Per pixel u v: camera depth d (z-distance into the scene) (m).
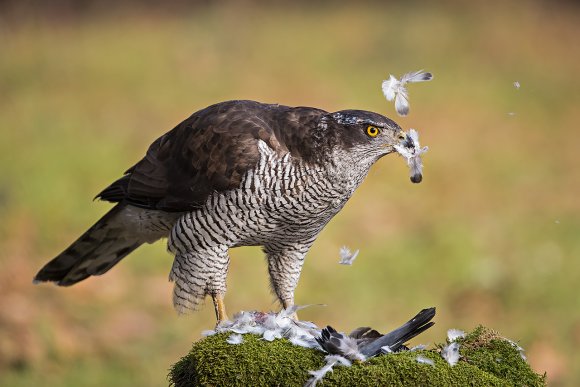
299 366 5.09
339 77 25.72
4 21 31.89
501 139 20.50
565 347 11.13
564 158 19.16
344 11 34.59
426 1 34.59
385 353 5.24
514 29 31.20
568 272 13.11
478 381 5.05
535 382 5.31
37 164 17.59
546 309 12.11
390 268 13.40
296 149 6.73
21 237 14.04
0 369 10.50
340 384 4.95
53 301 12.11
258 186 6.74
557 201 16.47
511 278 12.95
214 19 31.45
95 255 8.25
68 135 20.05
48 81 25.41
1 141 19.42
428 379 4.96
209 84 25.30
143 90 24.56
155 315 11.98
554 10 33.47
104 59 27.89
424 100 23.72
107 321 11.70
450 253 13.70
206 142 6.95
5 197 15.14
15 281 12.53
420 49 28.56
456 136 20.70
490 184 17.48
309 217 6.86
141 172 7.44
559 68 26.97
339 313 12.09
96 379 10.38
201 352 5.21
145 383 10.34
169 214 7.46
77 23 33.12
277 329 5.44
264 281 12.80
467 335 5.55
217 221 6.88
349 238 14.55
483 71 26.53
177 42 29.88
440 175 18.02
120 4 34.78
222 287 7.01
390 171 18.06
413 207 16.20
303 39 30.44
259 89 24.61
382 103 22.95
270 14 34.66
